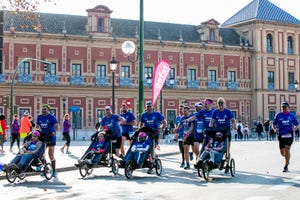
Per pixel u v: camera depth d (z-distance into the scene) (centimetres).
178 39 6556
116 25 6341
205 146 1619
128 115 2153
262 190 1347
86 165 1694
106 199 1216
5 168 1568
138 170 1948
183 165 2094
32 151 1620
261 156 2634
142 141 1702
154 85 2541
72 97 5925
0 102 5575
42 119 1714
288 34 7194
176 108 6481
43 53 5784
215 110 1647
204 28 6712
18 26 5653
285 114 1839
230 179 1612
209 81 6675
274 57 7056
